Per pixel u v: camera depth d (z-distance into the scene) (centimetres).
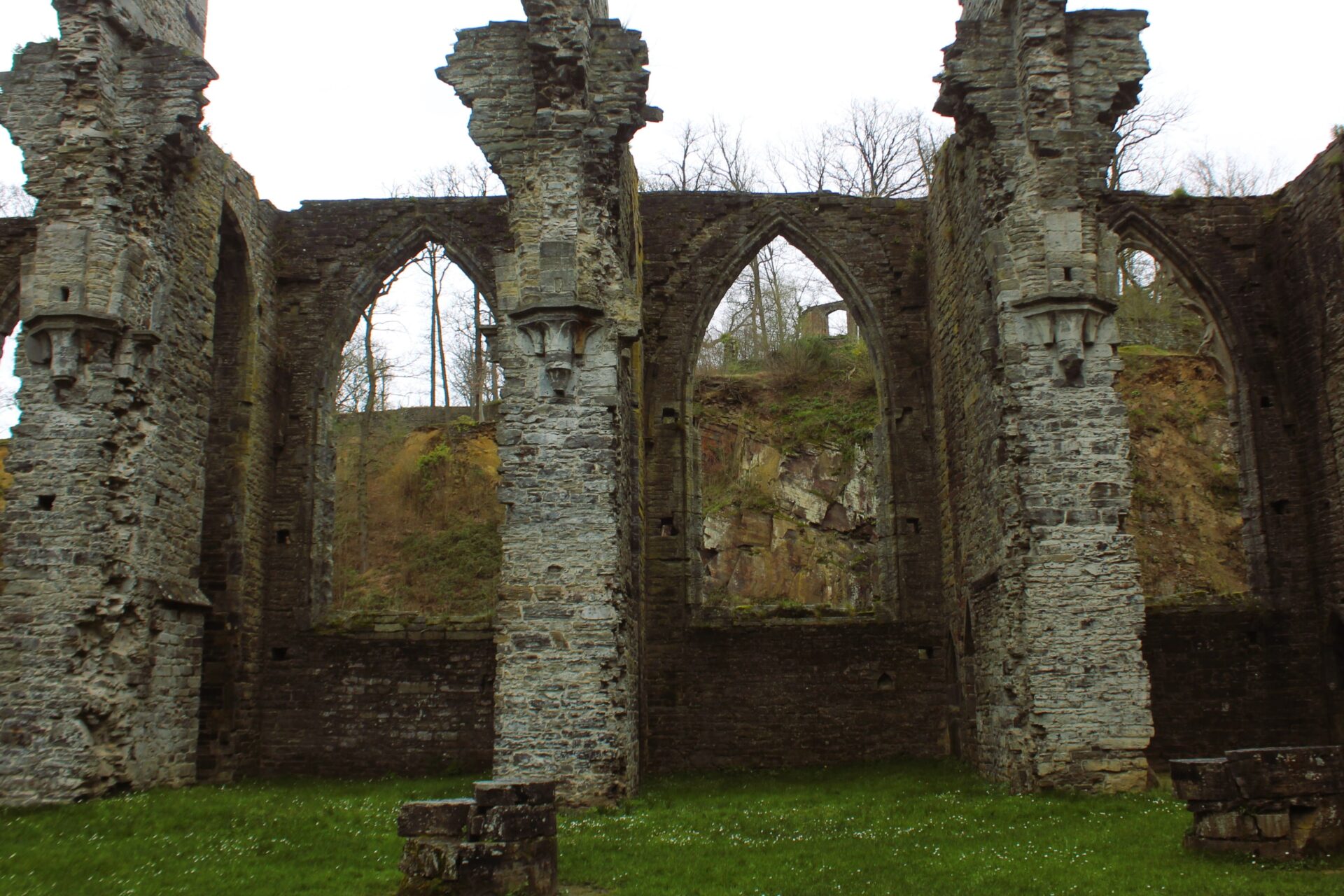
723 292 2462
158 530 1811
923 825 1427
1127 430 1758
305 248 2450
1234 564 2956
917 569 2302
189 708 1878
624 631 1748
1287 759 1125
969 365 2020
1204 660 2161
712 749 2220
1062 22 1866
